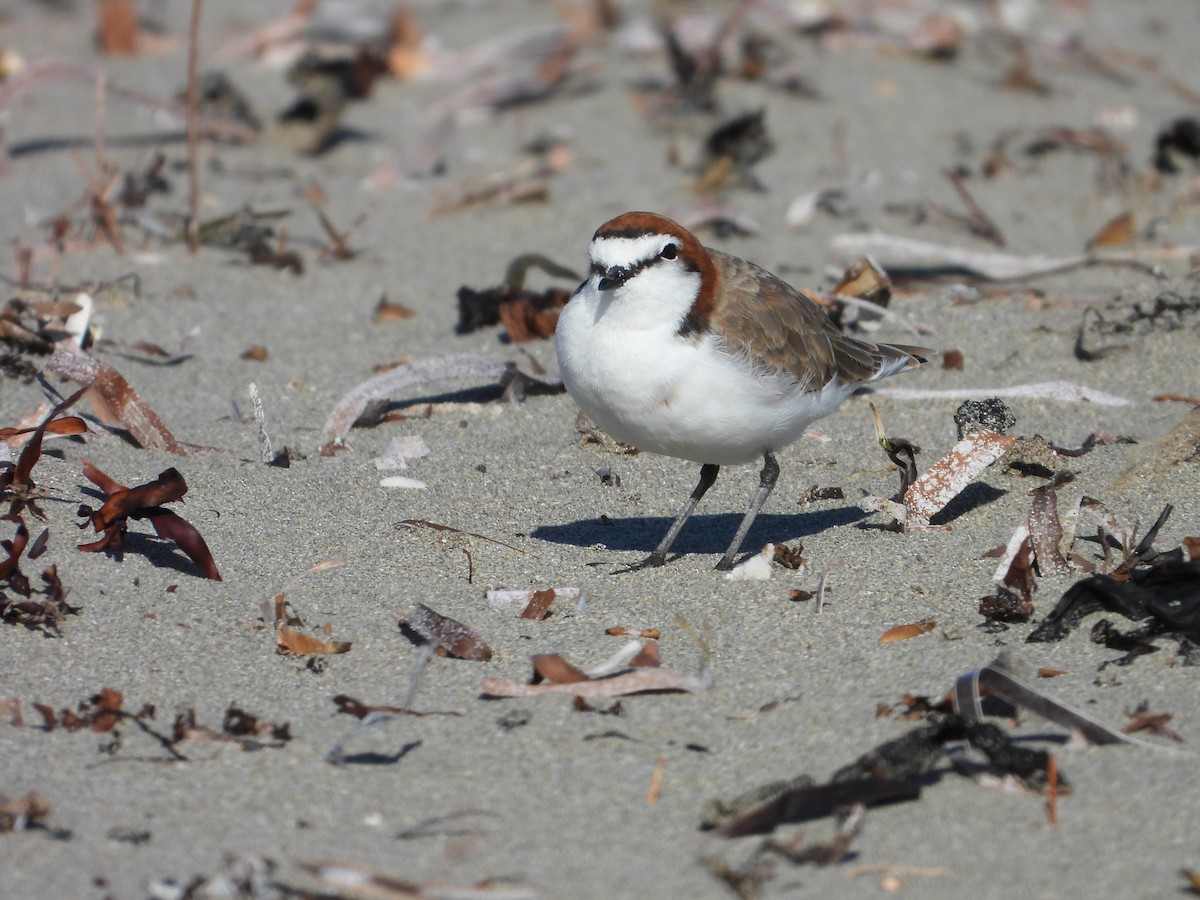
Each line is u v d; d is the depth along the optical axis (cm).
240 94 1931
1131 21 2427
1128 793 696
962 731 723
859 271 1366
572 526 1038
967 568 944
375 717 763
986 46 2258
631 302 877
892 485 1095
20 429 1027
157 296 1441
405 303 1456
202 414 1201
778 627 877
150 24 2286
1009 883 640
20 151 1803
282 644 846
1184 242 1564
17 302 1294
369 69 2059
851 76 2120
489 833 680
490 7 2436
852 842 670
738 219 1620
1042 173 1816
